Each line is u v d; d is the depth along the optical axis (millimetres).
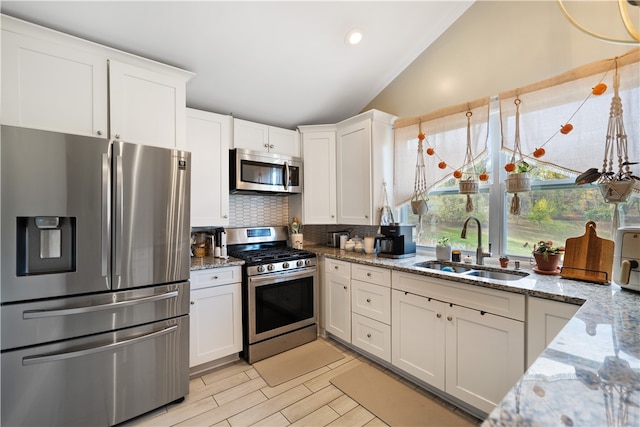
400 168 2881
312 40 2355
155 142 2043
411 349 2146
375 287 2426
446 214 2672
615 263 1491
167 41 2117
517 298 1593
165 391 1916
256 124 3004
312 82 2830
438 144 2576
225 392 2102
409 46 2648
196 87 2598
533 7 2041
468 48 2396
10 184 1470
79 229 1622
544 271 1886
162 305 1908
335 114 3383
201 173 2596
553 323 1465
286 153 3230
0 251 1450
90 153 1653
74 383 1620
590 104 1772
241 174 2771
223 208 2721
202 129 2611
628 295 1401
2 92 1573
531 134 2014
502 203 2289
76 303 1627
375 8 2209
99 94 1851
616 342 863
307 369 2406
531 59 2051
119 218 1735
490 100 2254
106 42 2008
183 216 1994
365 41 2475
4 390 1467
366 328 2516
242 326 2572
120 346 1726
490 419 530
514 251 2234
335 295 2842
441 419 1812
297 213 3393
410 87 2832
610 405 563
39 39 1672
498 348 1673
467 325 1814
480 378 1754
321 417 1839
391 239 2645
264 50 2369
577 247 1750
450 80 2521
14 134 1476
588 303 1267
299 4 2055
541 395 601
